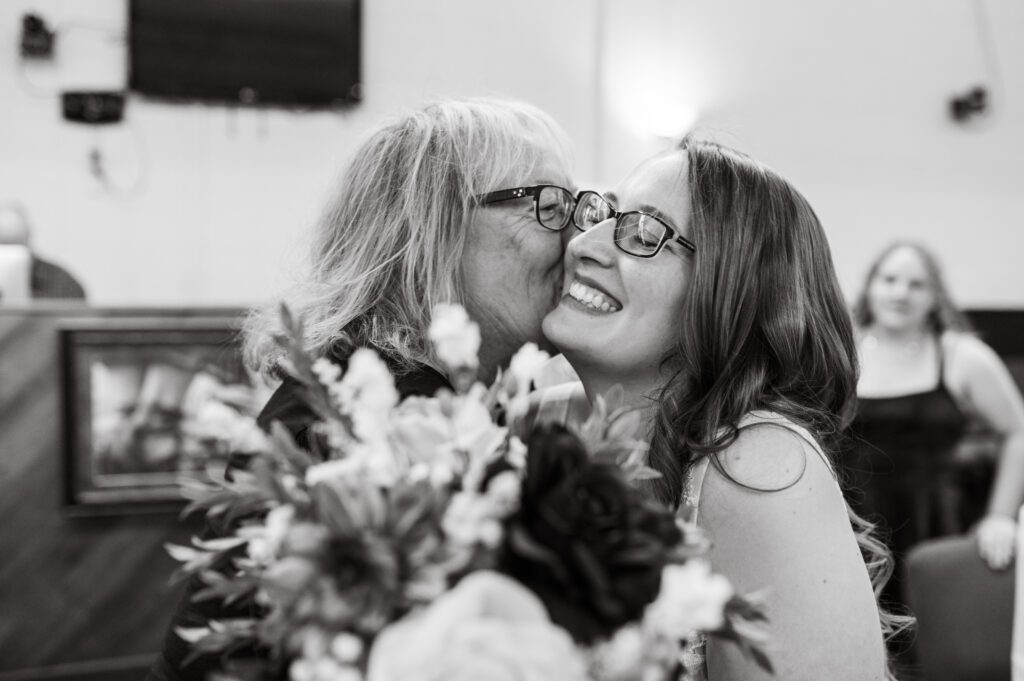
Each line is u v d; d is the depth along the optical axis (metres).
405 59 6.43
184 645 1.15
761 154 7.04
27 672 3.62
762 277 1.46
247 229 6.16
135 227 5.97
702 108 6.91
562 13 6.70
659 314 1.47
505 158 1.52
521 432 0.95
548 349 1.63
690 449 1.35
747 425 1.36
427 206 1.47
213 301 6.10
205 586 1.14
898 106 7.29
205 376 3.75
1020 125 7.52
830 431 1.46
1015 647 1.82
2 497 3.59
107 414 3.67
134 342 3.68
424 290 1.45
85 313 3.66
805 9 7.11
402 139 1.52
